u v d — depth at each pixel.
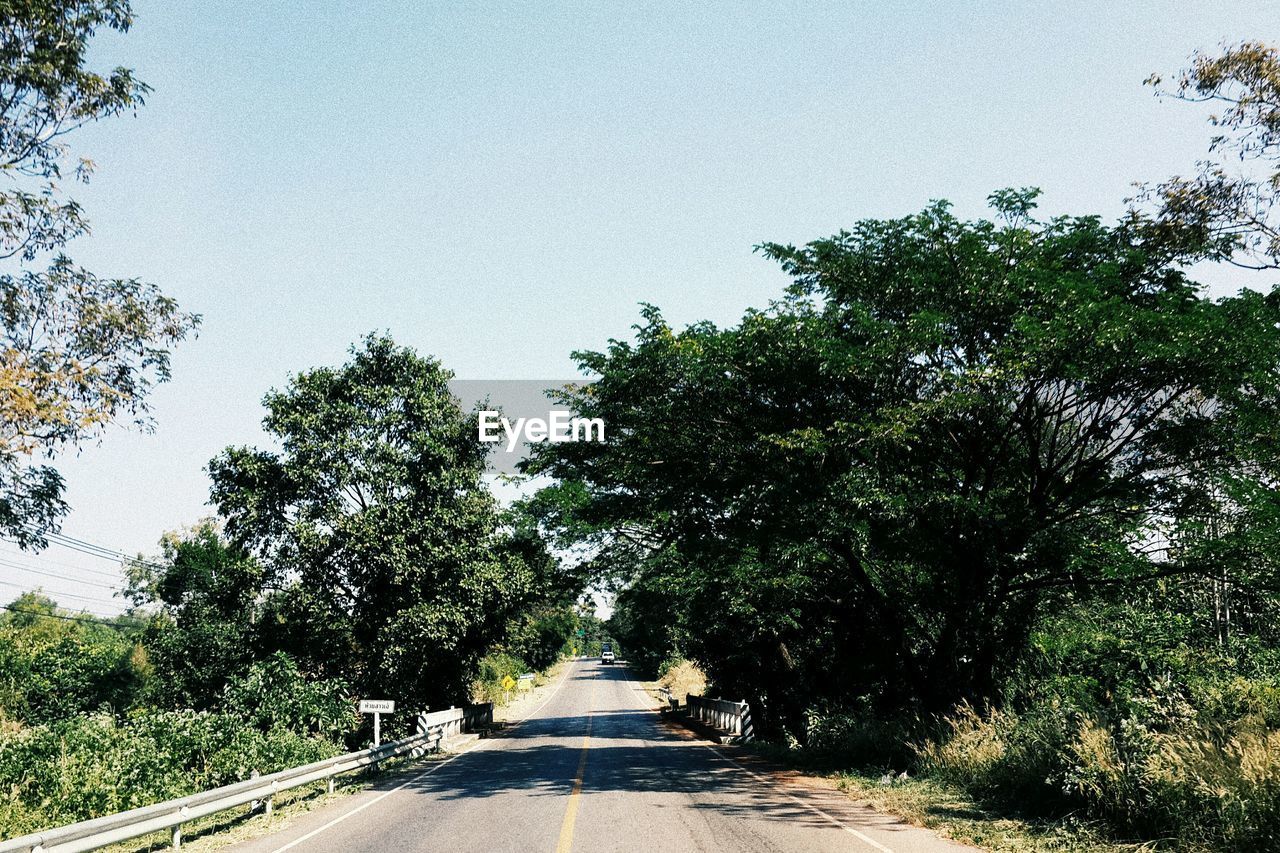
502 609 35.28
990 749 14.50
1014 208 16.80
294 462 32.41
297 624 33.50
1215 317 14.32
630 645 106.50
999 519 16.97
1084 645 21.47
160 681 38.59
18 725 30.39
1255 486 15.14
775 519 18.19
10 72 16.58
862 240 17.69
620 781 17.50
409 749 23.41
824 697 29.95
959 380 15.80
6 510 18.84
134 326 19.56
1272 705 11.31
